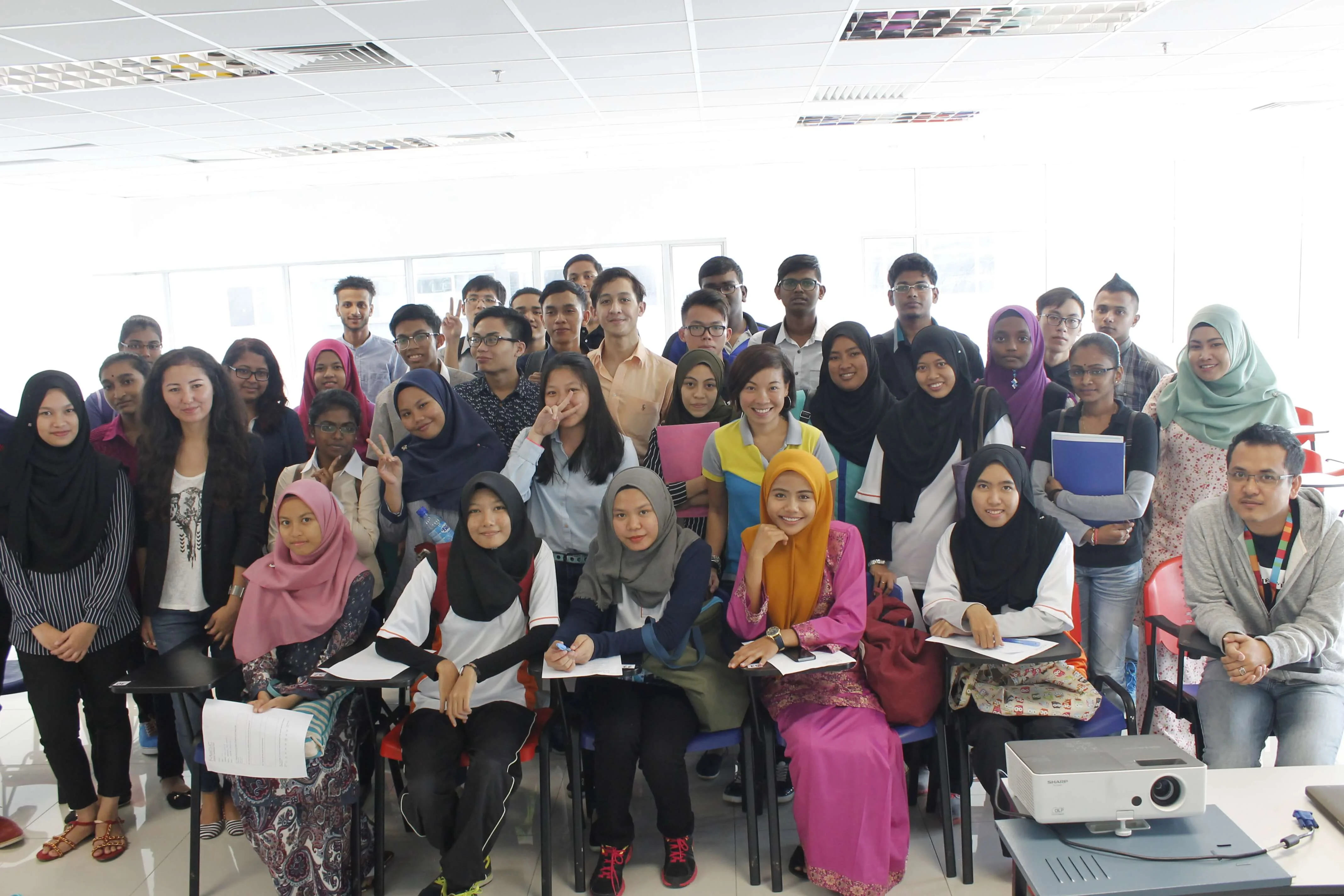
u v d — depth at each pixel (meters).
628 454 2.62
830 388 2.81
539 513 2.61
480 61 5.12
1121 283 3.39
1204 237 9.23
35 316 8.91
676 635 2.21
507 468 2.48
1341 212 8.50
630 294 3.03
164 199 9.94
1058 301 3.33
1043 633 2.13
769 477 2.27
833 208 9.45
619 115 6.68
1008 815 1.95
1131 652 2.83
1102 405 2.56
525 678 2.28
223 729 2.04
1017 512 2.24
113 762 2.46
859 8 4.43
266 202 9.85
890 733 2.12
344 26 4.39
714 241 9.53
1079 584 2.58
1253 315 9.08
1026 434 2.90
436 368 3.45
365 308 4.16
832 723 2.12
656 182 9.45
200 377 2.43
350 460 2.63
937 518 2.49
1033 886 1.29
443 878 2.09
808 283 3.34
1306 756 2.01
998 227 9.57
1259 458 2.07
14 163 7.49
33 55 4.61
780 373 2.43
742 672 2.29
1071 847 1.38
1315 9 4.70
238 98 5.72
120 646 2.48
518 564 2.27
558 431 2.59
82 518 2.38
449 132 7.07
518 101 6.12
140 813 2.64
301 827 2.09
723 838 2.39
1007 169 9.49
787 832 2.42
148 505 2.46
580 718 2.26
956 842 2.31
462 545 2.24
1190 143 8.68
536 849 2.40
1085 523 2.50
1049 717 2.09
